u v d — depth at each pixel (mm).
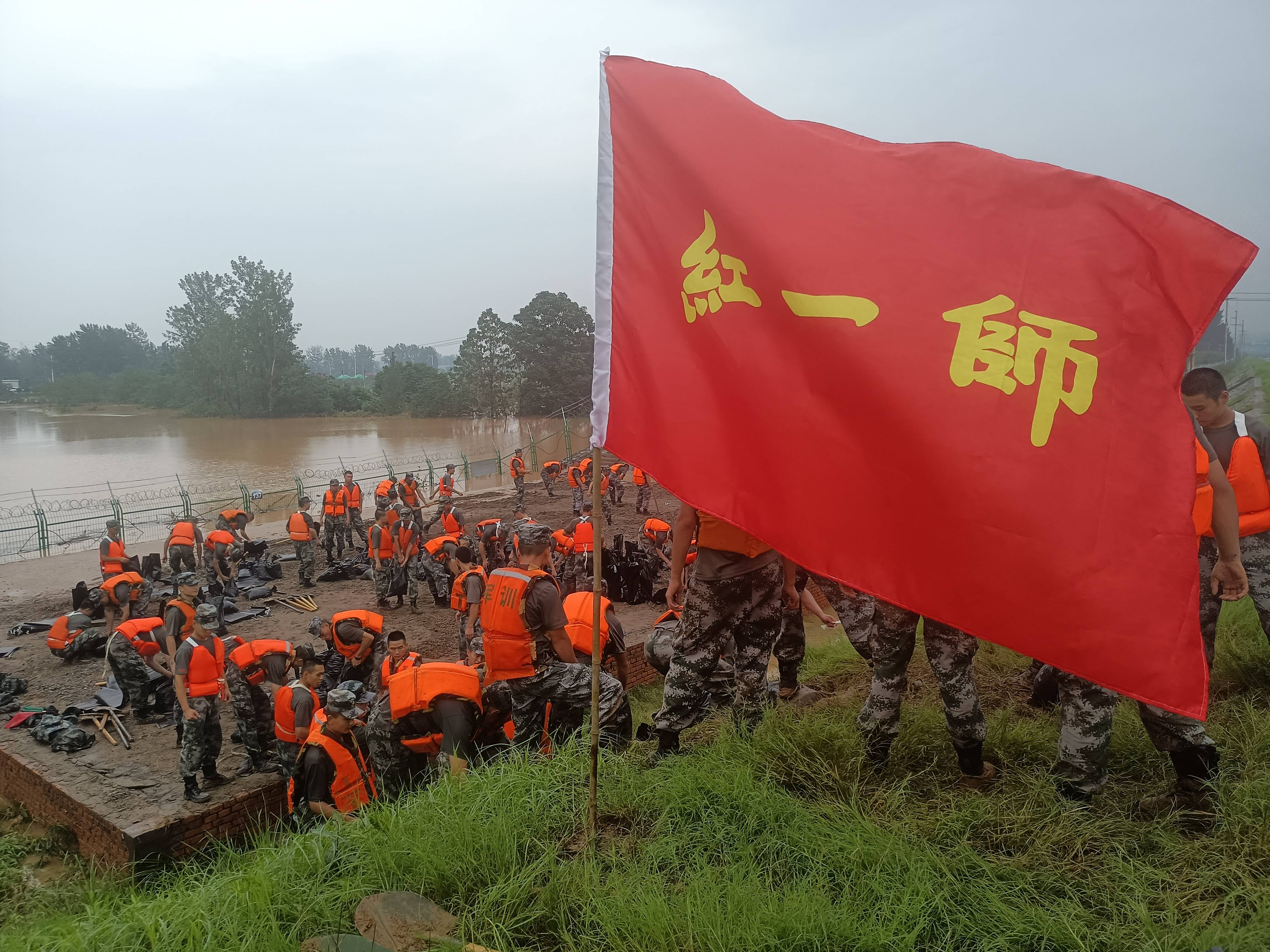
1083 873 2676
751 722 3961
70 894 5793
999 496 2295
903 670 3490
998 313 2422
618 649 5734
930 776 3502
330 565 16266
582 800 3367
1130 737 3633
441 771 4359
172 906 2982
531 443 36719
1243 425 4238
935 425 2381
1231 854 2666
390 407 81625
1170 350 2309
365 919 2641
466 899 2795
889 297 2531
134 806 6910
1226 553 3240
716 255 2820
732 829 2980
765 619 3959
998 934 2383
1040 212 2508
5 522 27141
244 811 7125
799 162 2805
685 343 2857
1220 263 2279
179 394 89000
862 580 2467
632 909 2537
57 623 11203
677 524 3852
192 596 8836
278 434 63875
